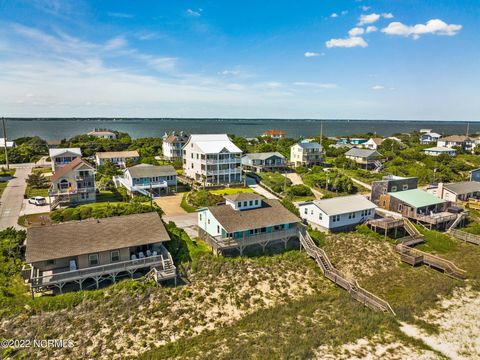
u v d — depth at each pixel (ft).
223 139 275.18
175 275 112.16
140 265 114.11
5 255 119.44
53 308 97.81
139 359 82.48
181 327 94.79
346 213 160.86
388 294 117.60
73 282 110.63
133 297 104.12
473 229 172.04
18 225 157.69
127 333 91.30
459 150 420.36
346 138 561.84
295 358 82.89
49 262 109.29
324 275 126.11
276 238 140.05
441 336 95.25
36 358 81.92
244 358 82.12
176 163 320.91
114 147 399.85
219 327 96.02
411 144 482.28
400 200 184.65
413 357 86.02
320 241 149.59
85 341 87.97
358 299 111.45
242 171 285.64
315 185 253.85
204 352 85.20
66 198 190.19
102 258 114.11
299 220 147.84
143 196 209.36
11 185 236.63
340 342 90.48
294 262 132.87
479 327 100.12
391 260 140.15
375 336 93.81
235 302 107.34
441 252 151.02
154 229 125.80
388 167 314.35
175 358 83.05
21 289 105.29
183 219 172.24
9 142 405.80
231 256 131.23
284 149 394.93
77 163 199.62
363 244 149.59
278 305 107.86
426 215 178.09
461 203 209.05
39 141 422.41
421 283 124.36
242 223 137.08
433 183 259.80
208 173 244.22
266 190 235.81
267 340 89.92
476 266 138.10
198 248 132.57
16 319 93.25
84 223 122.83
